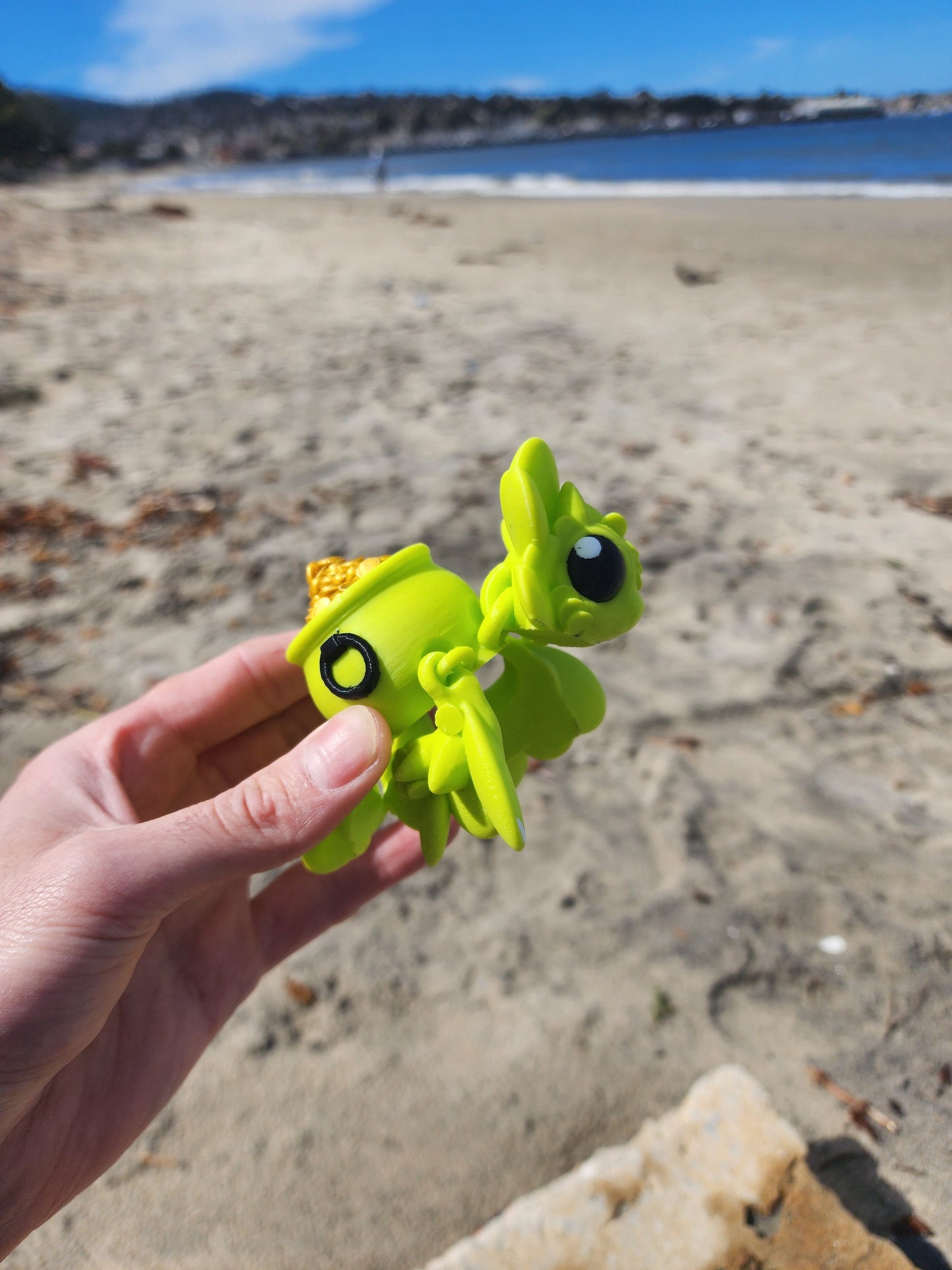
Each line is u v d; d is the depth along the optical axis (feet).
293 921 0.87
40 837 0.72
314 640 0.62
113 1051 0.71
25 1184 0.65
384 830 0.91
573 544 0.56
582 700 0.63
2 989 0.58
